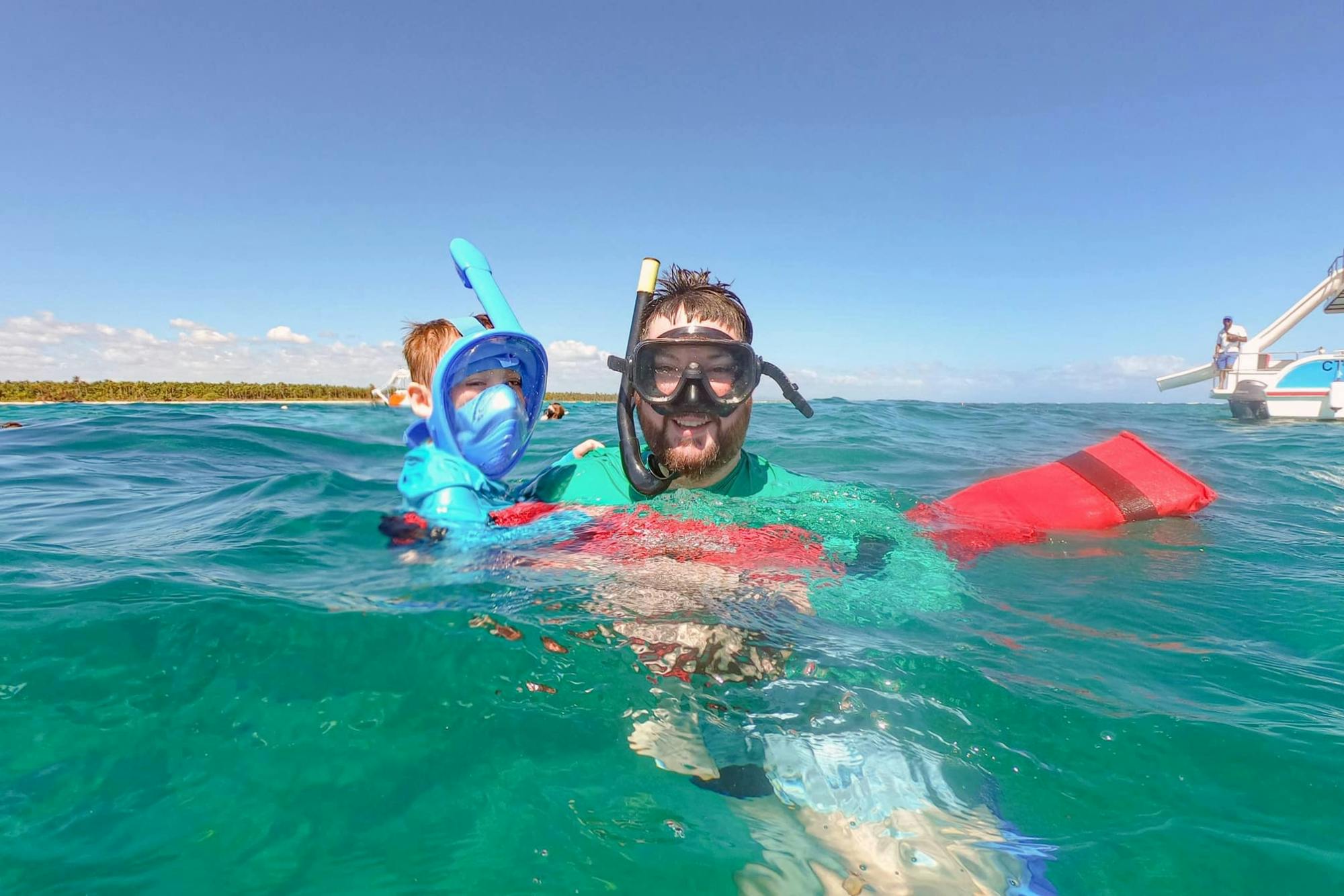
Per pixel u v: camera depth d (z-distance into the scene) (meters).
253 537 0.98
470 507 0.89
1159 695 0.59
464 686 0.57
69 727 0.50
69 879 0.38
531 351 1.01
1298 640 0.71
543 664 0.60
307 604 0.68
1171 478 1.12
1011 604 0.78
